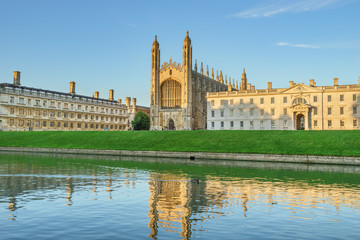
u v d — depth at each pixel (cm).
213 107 12150
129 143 8006
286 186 3334
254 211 2311
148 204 2494
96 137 8688
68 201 2570
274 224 1998
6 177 3781
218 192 2995
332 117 10300
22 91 11462
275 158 6009
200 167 5012
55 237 1717
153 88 14375
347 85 10162
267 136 7500
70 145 8119
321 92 10469
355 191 3081
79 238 1705
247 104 11588
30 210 2272
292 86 10862
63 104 13138
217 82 17400
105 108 15388
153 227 1908
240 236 1769
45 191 2972
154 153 6944
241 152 6462
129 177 3881
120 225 1939
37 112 12019
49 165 4997
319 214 2242
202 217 2138
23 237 1712
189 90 13838
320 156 5709
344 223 2036
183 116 13775
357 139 6538
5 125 10812
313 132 7369
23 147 8062
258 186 3325
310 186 3341
